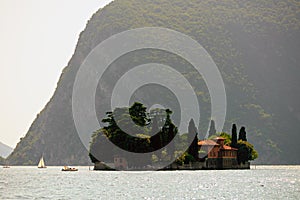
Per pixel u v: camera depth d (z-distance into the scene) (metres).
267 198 198.50
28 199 193.62
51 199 193.25
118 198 197.00
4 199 194.25
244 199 195.38
